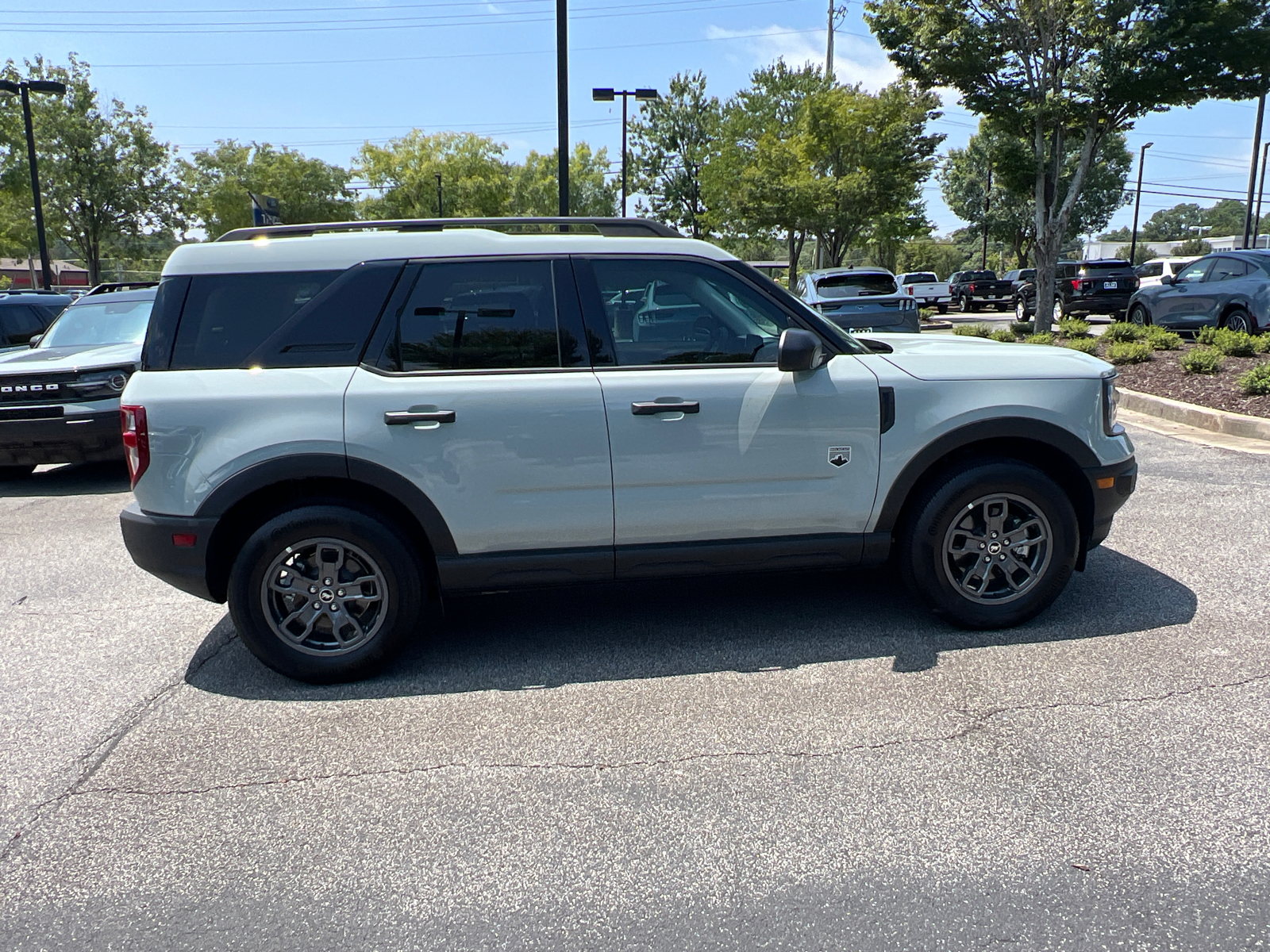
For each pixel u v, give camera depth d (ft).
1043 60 46.62
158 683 13.29
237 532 13.05
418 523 13.17
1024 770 9.96
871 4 49.08
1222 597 14.65
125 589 17.70
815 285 49.39
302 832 9.37
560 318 12.94
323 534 12.53
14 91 78.13
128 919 8.15
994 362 13.56
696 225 140.05
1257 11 42.73
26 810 9.98
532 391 12.62
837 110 80.89
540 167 160.97
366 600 12.90
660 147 142.10
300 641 12.88
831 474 13.19
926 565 13.46
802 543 13.38
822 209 82.79
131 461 12.57
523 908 8.10
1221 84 44.29
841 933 7.64
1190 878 8.14
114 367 26.84
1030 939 7.48
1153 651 12.79
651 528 13.11
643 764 10.47
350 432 12.36
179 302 12.73
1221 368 34.60
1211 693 11.48
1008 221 147.43
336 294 12.75
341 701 12.46
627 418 12.72
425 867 8.73
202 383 12.48
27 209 109.91
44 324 40.78
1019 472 13.19
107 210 113.39
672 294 13.16
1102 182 154.61
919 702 11.66
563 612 15.53
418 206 161.99
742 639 14.01
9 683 13.46
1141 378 35.27
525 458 12.67
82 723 12.07
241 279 12.77
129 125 113.50
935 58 47.65
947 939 7.52
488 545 12.95
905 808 9.36
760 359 13.24
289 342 12.69
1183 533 18.04
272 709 12.28
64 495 26.78
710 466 12.94
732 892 8.21
